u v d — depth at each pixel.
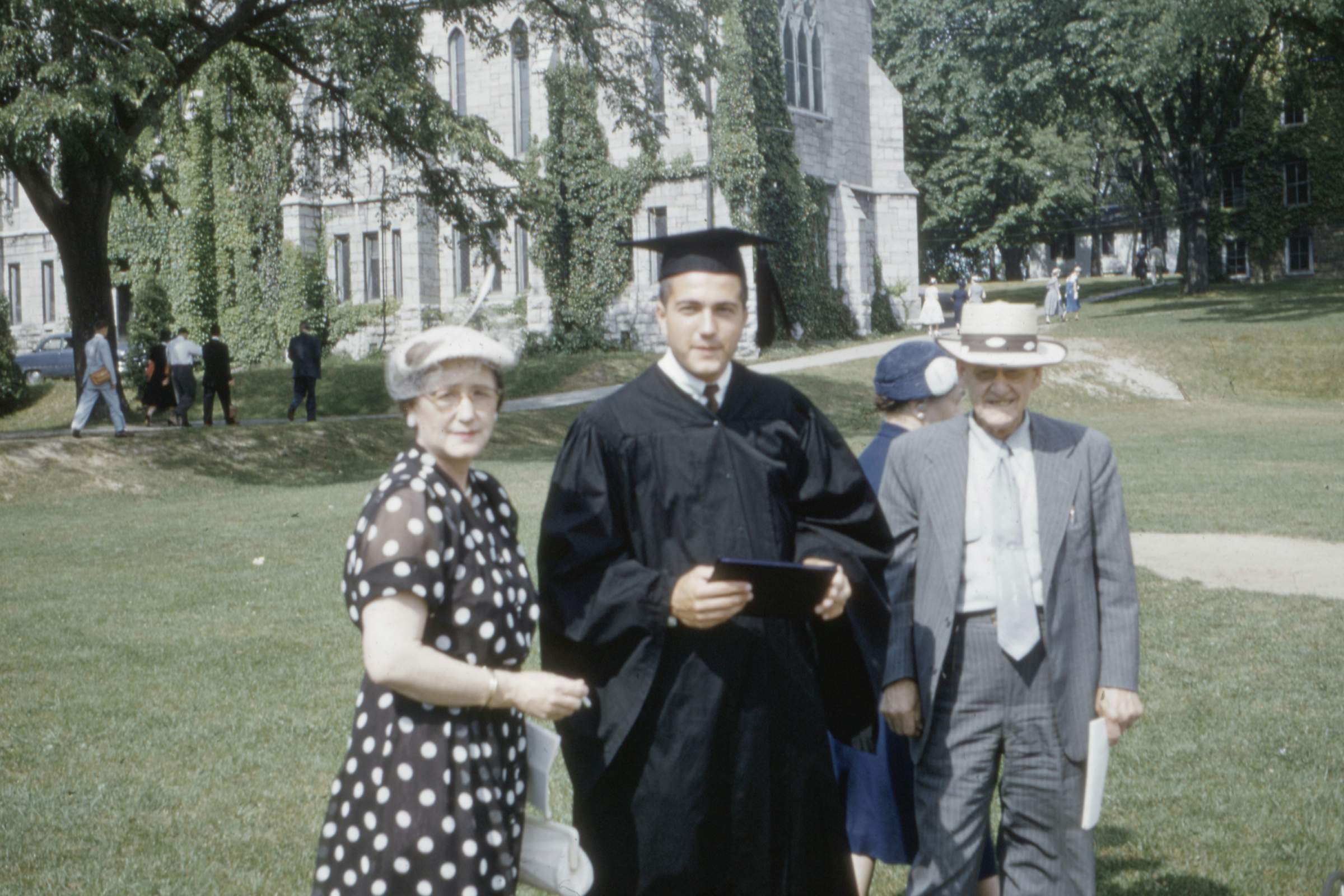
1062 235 76.69
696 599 3.06
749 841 3.25
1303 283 50.66
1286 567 10.96
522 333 39.75
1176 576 10.62
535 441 25.36
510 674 2.91
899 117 45.34
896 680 3.72
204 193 44.34
